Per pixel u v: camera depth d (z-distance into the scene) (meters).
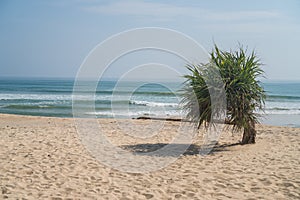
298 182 5.83
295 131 11.74
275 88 69.38
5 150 8.48
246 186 5.74
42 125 13.84
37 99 36.41
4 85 74.69
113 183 5.98
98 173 6.61
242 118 8.72
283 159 7.60
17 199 5.11
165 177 6.35
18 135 10.85
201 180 6.12
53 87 66.44
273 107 28.25
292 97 39.78
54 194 5.35
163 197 5.27
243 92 8.62
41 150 8.57
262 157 7.82
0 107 27.28
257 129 12.27
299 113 22.81
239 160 7.59
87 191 5.53
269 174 6.37
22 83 87.12
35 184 5.84
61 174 6.46
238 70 8.77
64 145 9.34
